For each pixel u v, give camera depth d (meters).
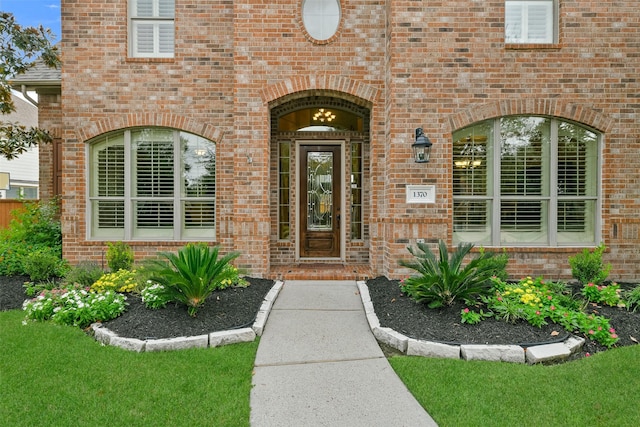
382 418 2.72
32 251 6.70
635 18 6.23
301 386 3.16
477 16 6.22
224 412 2.76
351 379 3.27
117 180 7.10
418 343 3.77
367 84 6.61
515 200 6.50
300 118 7.96
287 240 7.78
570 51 6.24
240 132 6.57
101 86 6.87
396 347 3.92
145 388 3.05
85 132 6.87
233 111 6.71
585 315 4.18
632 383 3.12
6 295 5.45
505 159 6.48
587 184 6.47
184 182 7.12
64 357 3.53
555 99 6.25
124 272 5.71
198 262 4.48
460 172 6.47
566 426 2.60
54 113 8.22
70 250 6.93
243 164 6.58
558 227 6.50
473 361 3.56
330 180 7.88
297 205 7.77
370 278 6.56
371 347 3.92
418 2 6.20
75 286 5.18
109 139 7.08
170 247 6.95
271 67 6.56
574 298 4.99
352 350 3.85
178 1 6.87
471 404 2.86
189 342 3.84
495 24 6.23
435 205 6.24
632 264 6.29
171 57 7.04
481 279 4.48
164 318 4.30
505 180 6.49
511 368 3.38
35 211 7.51
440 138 6.23
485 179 6.49
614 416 2.70
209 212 7.14
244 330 4.08
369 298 5.36
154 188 7.12
